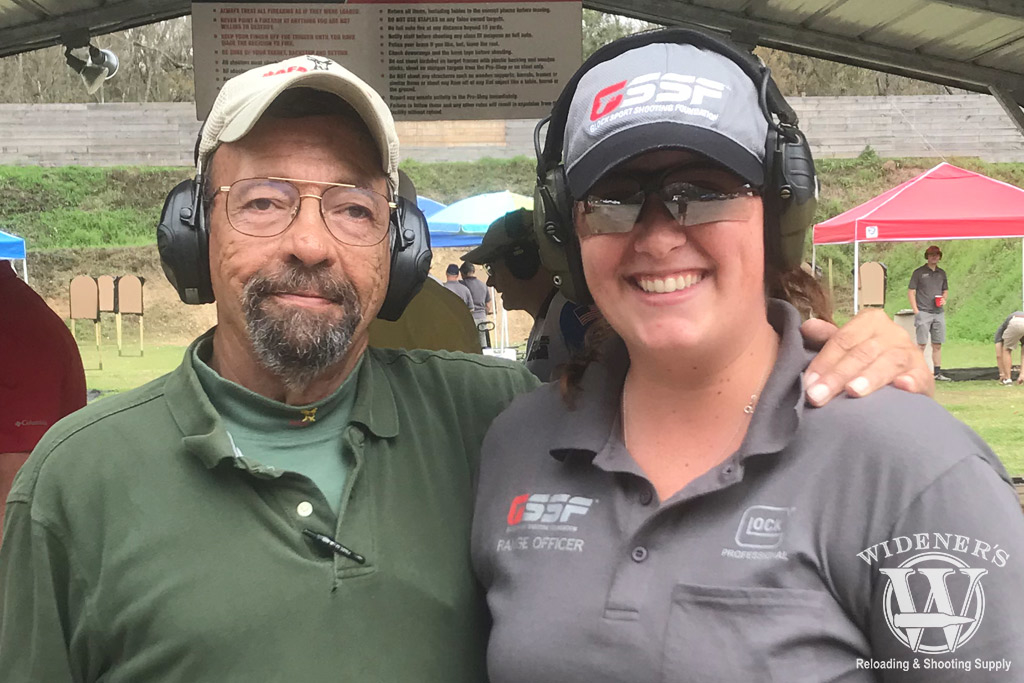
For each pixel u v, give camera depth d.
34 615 1.00
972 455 0.77
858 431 0.80
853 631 0.77
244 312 1.02
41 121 15.17
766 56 16.77
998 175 14.94
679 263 0.85
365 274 1.06
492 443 1.08
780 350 0.89
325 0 2.65
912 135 15.20
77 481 1.00
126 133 15.29
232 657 0.95
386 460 1.08
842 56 3.21
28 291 2.03
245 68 2.66
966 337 12.52
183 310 13.15
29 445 1.94
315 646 0.96
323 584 0.97
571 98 0.95
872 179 14.97
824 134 15.25
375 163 1.07
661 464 0.91
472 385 1.26
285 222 1.02
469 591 1.04
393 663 0.99
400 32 2.69
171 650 0.95
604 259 0.89
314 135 1.03
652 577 0.83
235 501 0.99
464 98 2.73
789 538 0.79
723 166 0.81
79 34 3.10
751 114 0.85
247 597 0.96
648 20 3.19
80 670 1.02
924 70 3.16
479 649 1.05
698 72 0.84
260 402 1.05
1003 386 8.09
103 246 14.43
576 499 0.93
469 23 2.69
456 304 2.34
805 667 0.76
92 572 0.99
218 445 0.98
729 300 0.86
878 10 2.75
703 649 0.78
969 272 12.97
